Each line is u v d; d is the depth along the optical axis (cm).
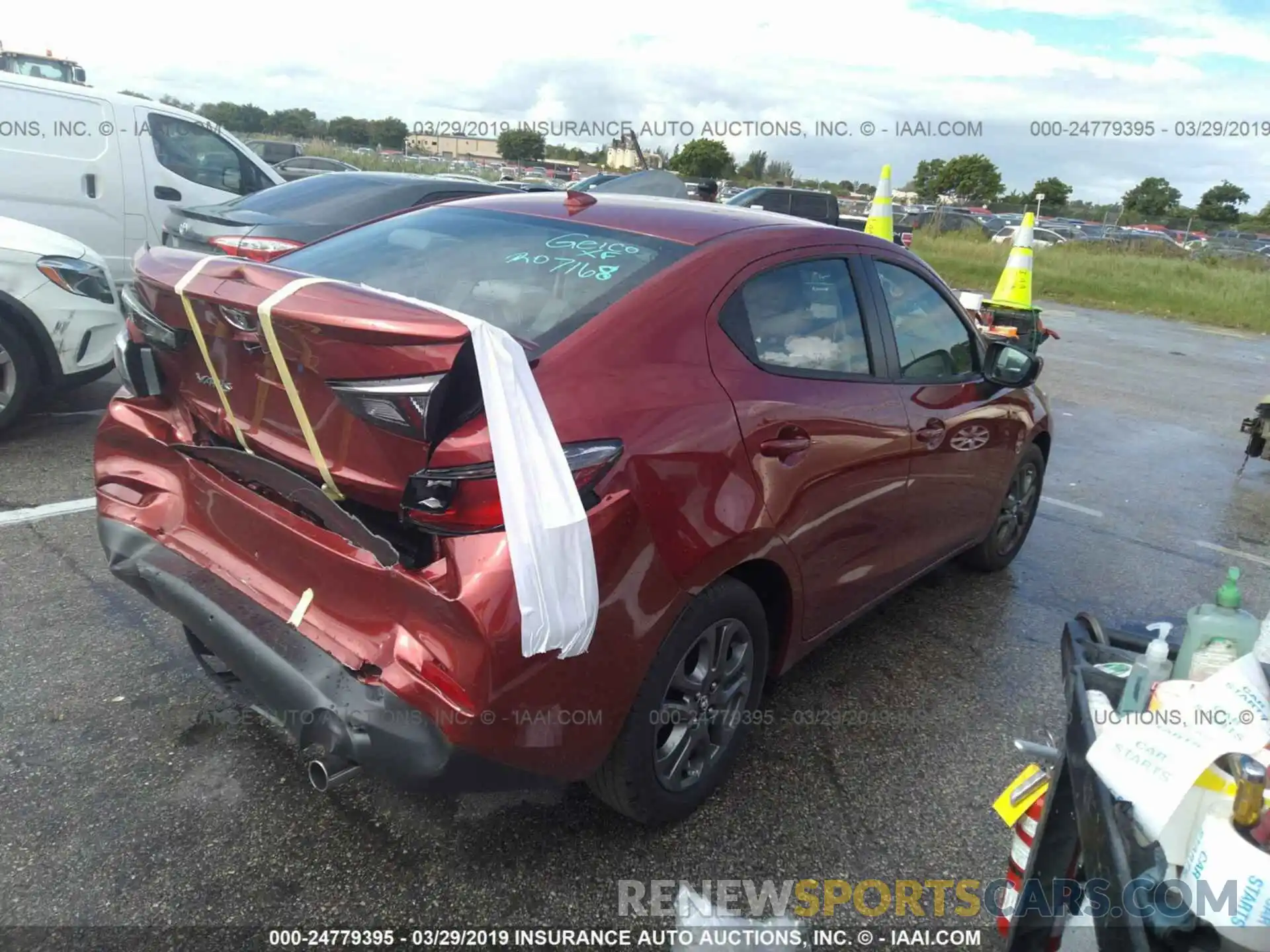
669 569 241
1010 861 219
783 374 290
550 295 263
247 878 245
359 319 199
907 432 341
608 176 1194
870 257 352
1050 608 459
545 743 223
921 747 331
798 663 383
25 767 278
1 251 531
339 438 220
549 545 207
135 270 273
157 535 280
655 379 249
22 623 356
